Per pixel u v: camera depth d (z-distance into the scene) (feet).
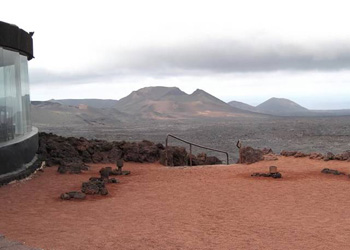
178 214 36.47
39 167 63.72
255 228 31.50
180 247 26.63
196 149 262.06
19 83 64.34
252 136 456.86
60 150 73.10
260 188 48.26
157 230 30.96
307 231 30.48
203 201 41.98
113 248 26.30
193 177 57.06
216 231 30.71
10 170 54.60
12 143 56.24
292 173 58.08
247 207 39.04
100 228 31.50
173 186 50.60
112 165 72.28
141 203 41.16
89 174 60.44
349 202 40.65
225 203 40.91
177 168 66.03
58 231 30.58
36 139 68.80
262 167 64.08
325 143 336.90
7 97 59.00
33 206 39.75
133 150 77.71
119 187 50.24
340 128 633.20
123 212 37.27
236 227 31.86
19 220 34.14
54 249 25.82
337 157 68.69
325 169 57.98
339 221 33.42
